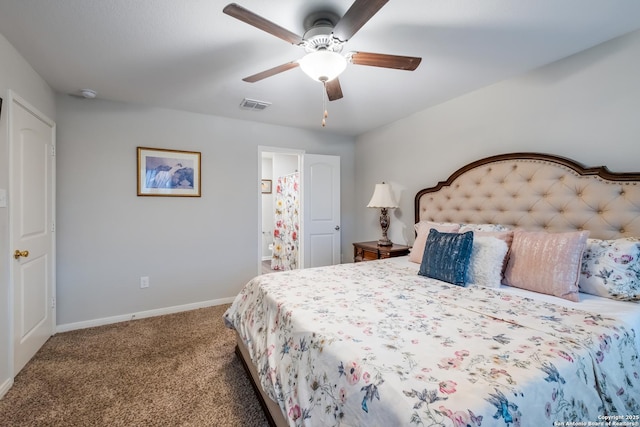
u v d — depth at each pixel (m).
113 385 1.81
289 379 1.20
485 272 1.80
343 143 4.23
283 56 1.97
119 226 2.85
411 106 2.97
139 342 2.39
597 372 0.97
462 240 1.89
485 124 2.49
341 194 4.24
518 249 1.80
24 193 2.01
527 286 1.69
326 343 1.05
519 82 2.24
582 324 1.18
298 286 1.78
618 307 1.38
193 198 3.20
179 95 2.67
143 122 2.94
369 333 1.11
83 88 2.49
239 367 2.02
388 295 1.59
